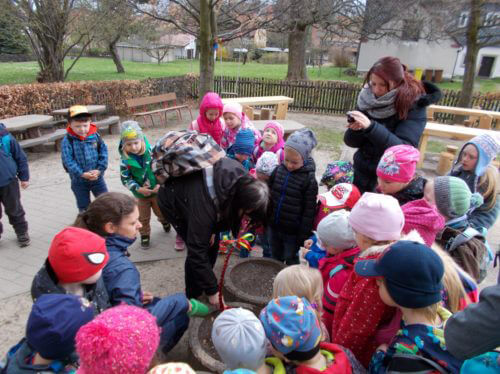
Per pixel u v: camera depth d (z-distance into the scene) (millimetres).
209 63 9109
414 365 1296
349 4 12664
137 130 3408
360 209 1799
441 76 24938
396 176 2242
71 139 3836
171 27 13219
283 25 11461
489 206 2699
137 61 36188
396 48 24750
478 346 1112
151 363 1305
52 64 12891
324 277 2104
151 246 3895
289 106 14227
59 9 11859
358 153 2830
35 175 5930
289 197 2891
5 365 1480
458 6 11500
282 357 1432
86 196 4070
